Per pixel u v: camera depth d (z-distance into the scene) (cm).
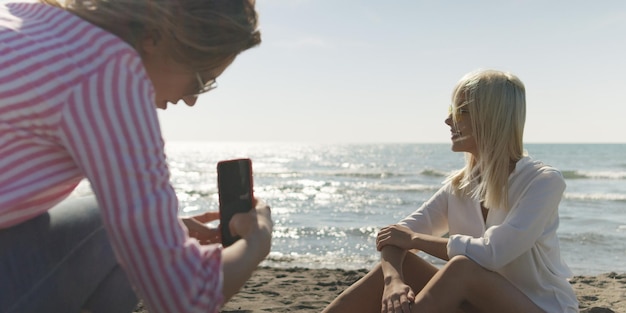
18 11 150
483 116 272
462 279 249
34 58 132
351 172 4744
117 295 178
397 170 5150
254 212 165
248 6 154
